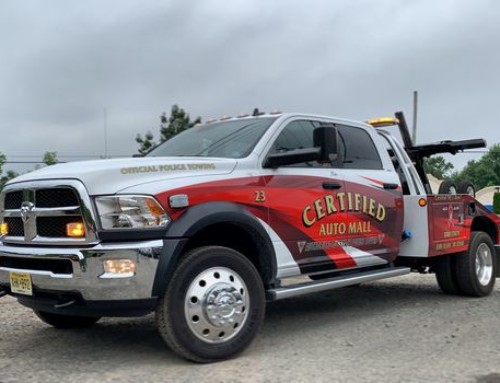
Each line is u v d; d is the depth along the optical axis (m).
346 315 7.09
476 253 8.29
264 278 5.52
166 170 4.97
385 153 7.32
